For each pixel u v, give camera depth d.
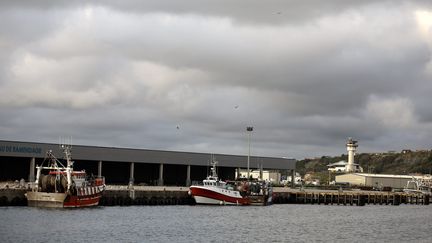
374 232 106.81
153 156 175.88
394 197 197.25
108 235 86.44
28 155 156.50
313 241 91.44
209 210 133.62
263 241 88.81
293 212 141.38
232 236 92.12
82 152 163.75
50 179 118.00
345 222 122.19
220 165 191.25
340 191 190.75
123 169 187.75
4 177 167.62
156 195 141.00
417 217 141.38
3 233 83.38
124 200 134.88
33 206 117.50
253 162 199.75
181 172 197.62
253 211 137.88
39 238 80.94
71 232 87.19
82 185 120.94
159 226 98.69
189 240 86.00
